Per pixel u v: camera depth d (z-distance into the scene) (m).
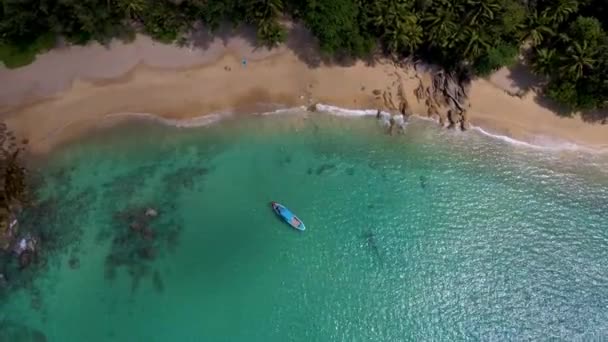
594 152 58.91
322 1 53.19
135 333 47.81
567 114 59.53
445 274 52.81
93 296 48.62
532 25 56.16
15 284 48.25
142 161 54.00
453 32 54.59
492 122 58.88
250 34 58.81
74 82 55.91
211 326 48.66
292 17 59.28
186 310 48.94
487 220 55.03
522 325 51.53
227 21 58.41
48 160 53.00
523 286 52.75
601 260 54.25
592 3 56.66
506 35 56.12
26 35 55.72
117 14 54.88
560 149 58.69
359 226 53.72
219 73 57.81
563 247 54.50
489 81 59.59
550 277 53.25
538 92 59.88
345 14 53.59
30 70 55.56
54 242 49.88
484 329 51.22
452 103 58.88
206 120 56.19
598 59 53.94
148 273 49.84
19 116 54.16
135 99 56.09
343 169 55.72
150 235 51.06
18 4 51.47
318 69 58.94
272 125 56.84
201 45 58.16
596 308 52.44
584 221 55.84
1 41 55.16
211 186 53.69
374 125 57.88
